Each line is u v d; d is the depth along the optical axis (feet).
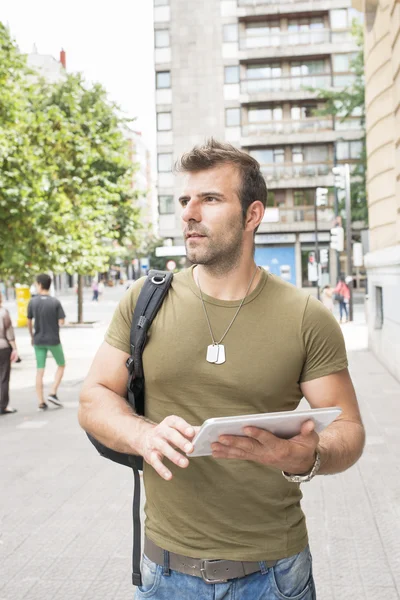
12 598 13.57
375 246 49.80
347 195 90.79
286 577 6.50
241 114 174.50
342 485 20.66
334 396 6.65
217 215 6.55
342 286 89.76
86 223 82.33
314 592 6.88
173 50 175.42
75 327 92.68
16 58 57.41
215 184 6.57
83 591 13.88
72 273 81.82
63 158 80.43
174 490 6.57
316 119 171.94
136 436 6.06
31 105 79.56
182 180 6.76
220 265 6.61
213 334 6.56
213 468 6.46
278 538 6.49
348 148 171.53
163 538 6.61
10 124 54.49
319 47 170.81
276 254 174.29
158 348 6.64
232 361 6.48
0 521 18.11
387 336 45.06
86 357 59.21
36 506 19.34
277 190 174.19
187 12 174.70
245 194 6.63
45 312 35.29
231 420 5.23
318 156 173.47
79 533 17.16
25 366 53.98
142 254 191.01
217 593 6.41
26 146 53.62
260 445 5.45
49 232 56.24
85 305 149.69
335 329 6.75
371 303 54.80
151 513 6.80
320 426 5.67
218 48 173.99
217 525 6.46
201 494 6.49
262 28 173.88
